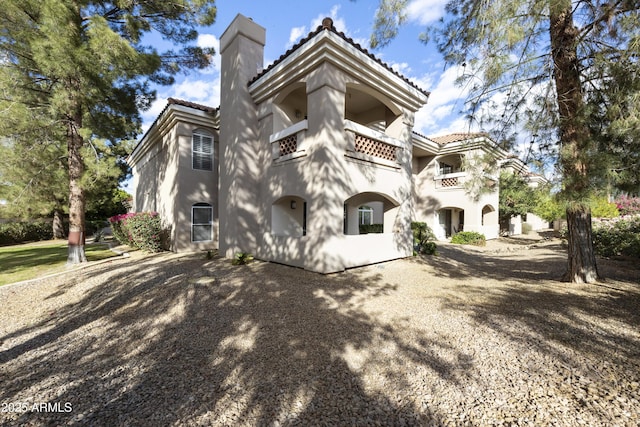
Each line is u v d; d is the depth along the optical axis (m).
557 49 5.59
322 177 8.01
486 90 6.14
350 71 8.62
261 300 5.88
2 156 9.20
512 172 7.73
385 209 11.25
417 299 5.92
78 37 9.09
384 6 6.02
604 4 4.55
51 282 7.76
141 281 7.36
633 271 7.94
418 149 16.83
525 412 2.55
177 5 10.98
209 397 2.88
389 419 2.52
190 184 13.20
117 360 3.71
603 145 4.87
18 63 9.77
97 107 11.02
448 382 3.03
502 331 4.25
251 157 10.86
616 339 3.92
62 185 11.66
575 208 5.02
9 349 4.13
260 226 10.80
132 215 14.34
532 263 10.09
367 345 3.91
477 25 5.56
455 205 17.39
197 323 4.79
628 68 4.23
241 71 10.52
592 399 2.70
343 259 8.54
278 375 3.24
